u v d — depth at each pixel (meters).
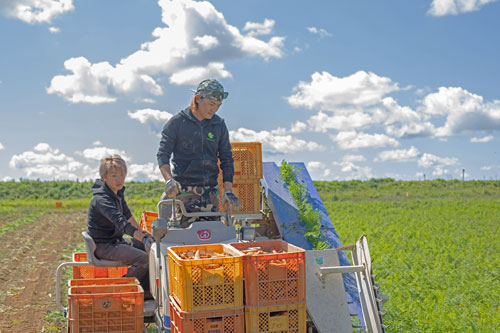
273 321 4.02
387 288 8.12
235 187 7.26
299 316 4.09
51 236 17.16
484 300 7.84
